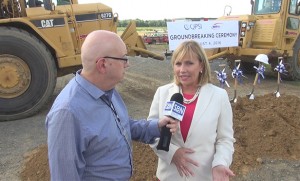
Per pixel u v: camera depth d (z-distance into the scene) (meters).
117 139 1.85
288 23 10.05
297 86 9.69
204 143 2.29
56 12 6.98
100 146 1.76
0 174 4.25
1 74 6.37
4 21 6.50
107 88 1.83
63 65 7.02
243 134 4.73
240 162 4.17
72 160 1.64
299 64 10.45
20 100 6.53
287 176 3.94
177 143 2.35
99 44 1.75
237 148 4.41
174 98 2.25
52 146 1.66
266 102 5.80
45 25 6.81
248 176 3.94
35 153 4.79
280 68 6.19
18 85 6.49
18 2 6.95
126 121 2.02
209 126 2.28
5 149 5.03
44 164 4.25
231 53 10.04
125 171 1.92
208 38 8.16
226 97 2.39
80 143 1.70
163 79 10.48
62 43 6.99
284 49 10.06
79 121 1.69
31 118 6.62
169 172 2.41
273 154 4.39
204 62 2.34
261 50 9.85
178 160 2.30
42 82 6.65
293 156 4.36
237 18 10.41
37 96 6.65
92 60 1.76
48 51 6.76
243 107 5.54
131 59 15.05
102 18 7.68
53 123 1.67
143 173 3.94
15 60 6.41
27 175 4.19
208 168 2.32
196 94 2.37
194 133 2.29
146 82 9.97
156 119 2.39
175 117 2.19
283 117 5.16
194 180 2.32
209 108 2.31
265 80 10.42
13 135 5.65
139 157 4.22
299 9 10.14
